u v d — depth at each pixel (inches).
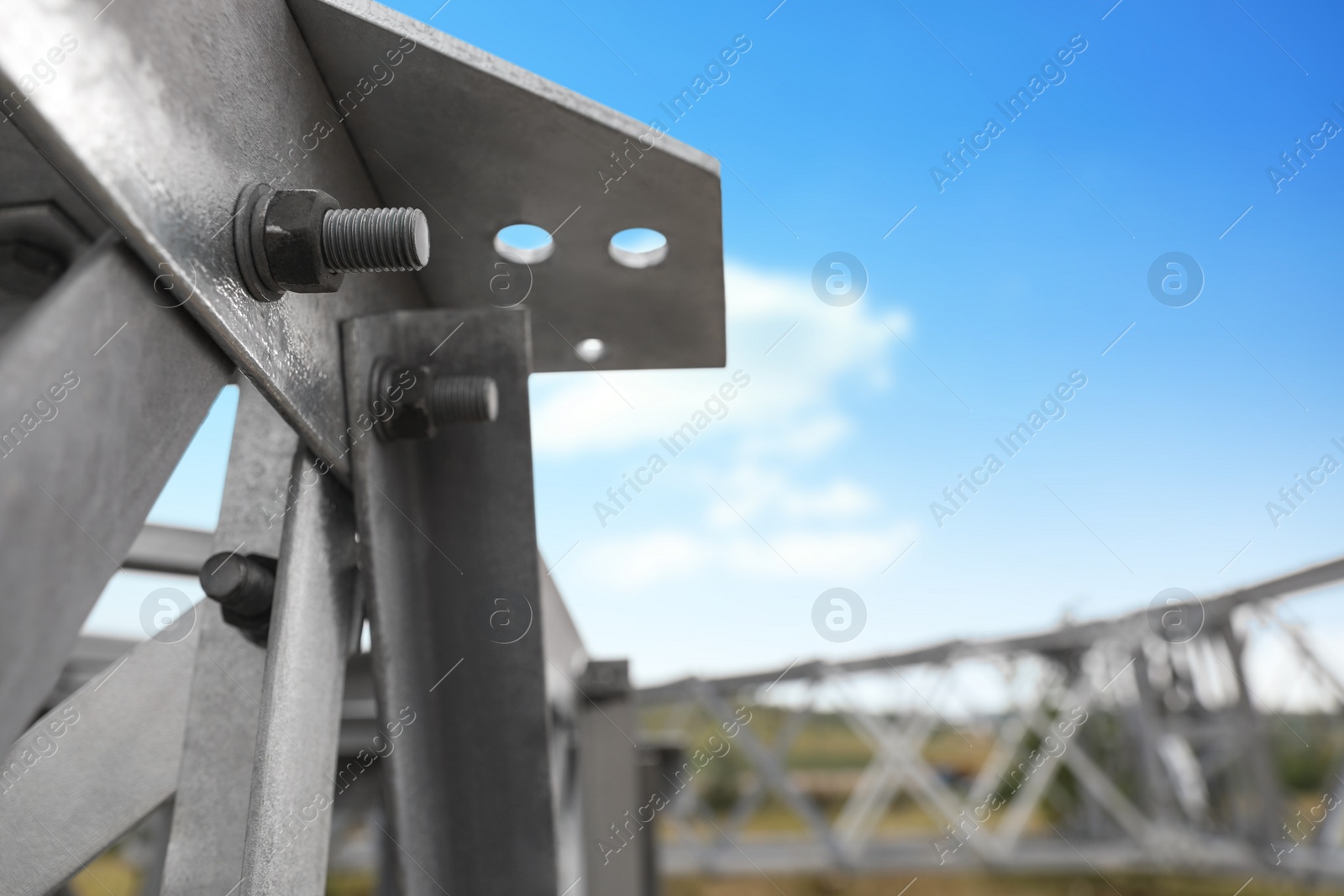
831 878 358.6
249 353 35.9
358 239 36.8
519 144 48.1
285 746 39.6
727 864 354.0
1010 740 348.2
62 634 27.7
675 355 70.1
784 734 335.0
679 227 54.2
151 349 31.8
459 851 51.4
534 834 51.5
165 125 30.9
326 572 45.4
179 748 53.1
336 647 45.9
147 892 135.8
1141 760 312.3
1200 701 302.4
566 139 47.8
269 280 36.6
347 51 43.8
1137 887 299.3
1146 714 311.9
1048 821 382.0
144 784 51.4
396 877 46.6
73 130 26.2
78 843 48.6
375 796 123.7
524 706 51.3
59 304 27.5
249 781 47.9
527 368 50.5
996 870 318.0
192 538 96.3
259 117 38.3
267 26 39.4
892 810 507.5
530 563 51.2
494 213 53.4
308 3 41.8
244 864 36.8
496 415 50.7
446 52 43.6
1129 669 319.9
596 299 61.9
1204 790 295.3
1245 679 255.1
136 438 31.1
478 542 51.2
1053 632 331.3
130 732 52.1
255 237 36.0
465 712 51.2
